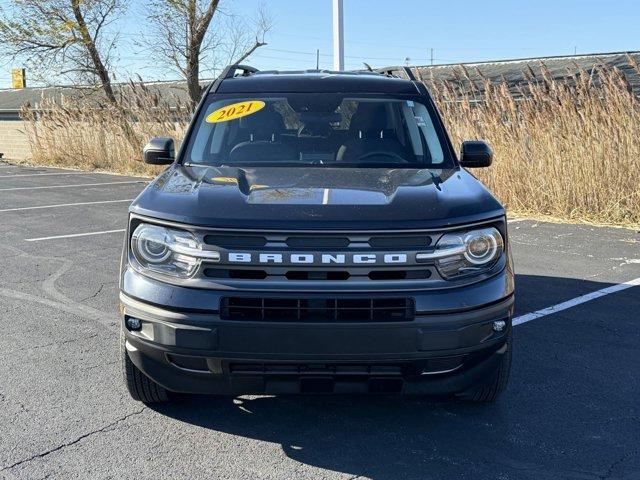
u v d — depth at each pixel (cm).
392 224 331
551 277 723
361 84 519
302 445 364
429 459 350
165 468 340
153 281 342
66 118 2219
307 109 493
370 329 324
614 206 1062
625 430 383
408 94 513
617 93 1106
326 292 324
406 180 400
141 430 379
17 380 446
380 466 343
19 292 660
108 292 661
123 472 335
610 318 586
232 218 334
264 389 345
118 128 2042
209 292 329
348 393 347
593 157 1086
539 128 1141
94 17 2219
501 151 1170
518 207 1145
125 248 363
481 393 401
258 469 339
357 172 425
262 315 327
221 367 337
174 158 500
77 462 344
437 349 330
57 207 1245
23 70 2288
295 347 325
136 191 1509
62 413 399
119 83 2145
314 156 461
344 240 329
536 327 562
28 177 1858
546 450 360
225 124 484
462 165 491
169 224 340
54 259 806
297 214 336
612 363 484
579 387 442
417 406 412
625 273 740
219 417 397
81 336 534
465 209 350
